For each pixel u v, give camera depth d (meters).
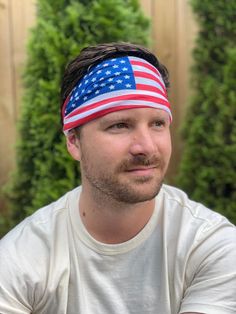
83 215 1.35
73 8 3.05
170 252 1.33
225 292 1.27
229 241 1.32
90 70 1.30
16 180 3.37
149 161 1.23
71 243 1.36
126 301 1.33
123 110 1.22
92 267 1.33
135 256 1.34
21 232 1.40
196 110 3.31
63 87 1.38
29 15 3.60
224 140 3.13
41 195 3.13
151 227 1.35
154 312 1.32
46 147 3.12
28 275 1.31
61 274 1.33
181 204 1.41
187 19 3.59
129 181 1.23
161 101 1.26
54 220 1.40
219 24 3.18
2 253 1.35
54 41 3.04
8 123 3.66
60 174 3.13
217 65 3.21
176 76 3.63
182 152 3.52
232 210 3.08
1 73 3.63
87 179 1.30
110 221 1.31
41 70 3.12
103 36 3.07
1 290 1.29
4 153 3.70
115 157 1.23
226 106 3.08
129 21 3.15
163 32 3.62
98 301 1.33
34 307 1.35
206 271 1.30
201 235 1.32
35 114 3.12
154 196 1.26
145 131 1.23
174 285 1.31
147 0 3.61
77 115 1.29
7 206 3.63
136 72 1.27
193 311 1.26
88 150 1.27
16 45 3.61
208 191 3.15
